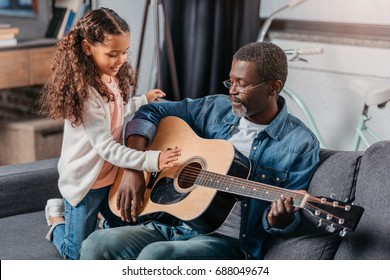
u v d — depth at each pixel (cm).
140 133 213
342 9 359
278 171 197
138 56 367
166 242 192
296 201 174
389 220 171
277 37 384
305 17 374
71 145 209
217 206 192
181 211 194
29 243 225
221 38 378
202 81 387
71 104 200
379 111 347
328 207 169
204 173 196
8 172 246
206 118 217
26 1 419
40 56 393
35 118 396
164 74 399
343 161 190
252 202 195
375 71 348
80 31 203
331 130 369
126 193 203
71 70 202
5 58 376
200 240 195
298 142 198
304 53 330
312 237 186
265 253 196
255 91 194
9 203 246
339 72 361
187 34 388
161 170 206
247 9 371
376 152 182
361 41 353
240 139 205
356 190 184
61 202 238
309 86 374
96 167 207
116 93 214
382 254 170
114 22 201
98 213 222
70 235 213
